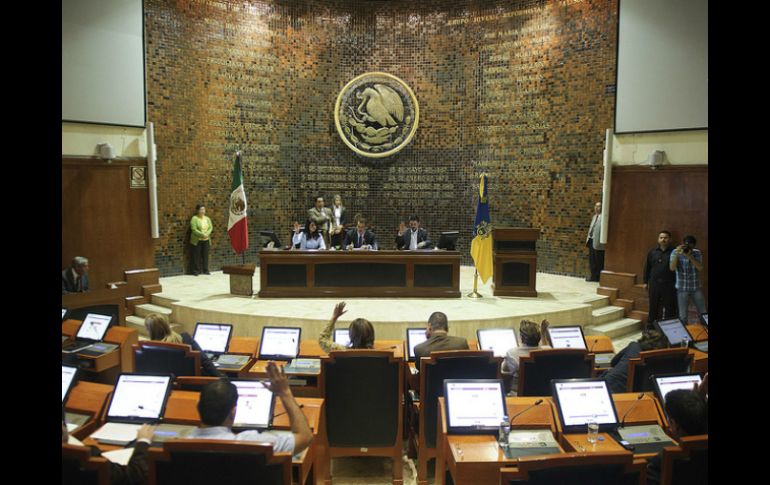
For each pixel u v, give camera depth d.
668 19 11.81
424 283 12.05
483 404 4.96
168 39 13.92
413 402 6.46
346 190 16.48
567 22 14.30
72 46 11.70
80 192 12.00
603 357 7.60
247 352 7.39
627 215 12.73
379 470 6.23
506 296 12.31
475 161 16.02
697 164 11.75
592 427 4.69
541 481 3.44
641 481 3.53
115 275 12.46
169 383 5.06
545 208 15.04
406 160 16.47
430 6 16.06
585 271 14.44
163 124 13.98
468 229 16.27
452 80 16.05
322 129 16.28
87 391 5.20
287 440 3.93
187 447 3.47
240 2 15.09
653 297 11.09
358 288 11.98
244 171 15.51
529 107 15.09
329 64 16.19
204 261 14.80
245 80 15.31
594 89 13.93
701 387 5.11
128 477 3.75
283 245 16.17
